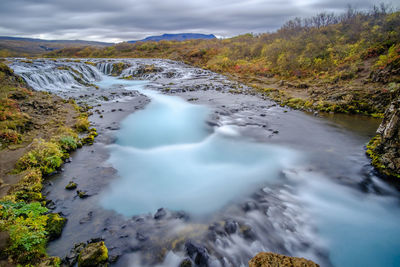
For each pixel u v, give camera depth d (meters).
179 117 16.22
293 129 14.65
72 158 10.17
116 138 12.48
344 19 53.56
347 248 5.97
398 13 37.59
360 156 10.77
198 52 58.00
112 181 8.55
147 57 63.41
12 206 6.22
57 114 14.89
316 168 9.79
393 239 6.29
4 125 11.23
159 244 5.75
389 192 8.15
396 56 20.12
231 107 19.22
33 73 23.22
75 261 5.16
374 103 17.75
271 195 7.94
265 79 33.31
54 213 6.60
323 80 26.77
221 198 7.71
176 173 9.32
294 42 42.00
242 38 72.06
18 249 5.04
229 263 5.36
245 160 10.56
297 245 5.98
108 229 6.20
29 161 8.76
